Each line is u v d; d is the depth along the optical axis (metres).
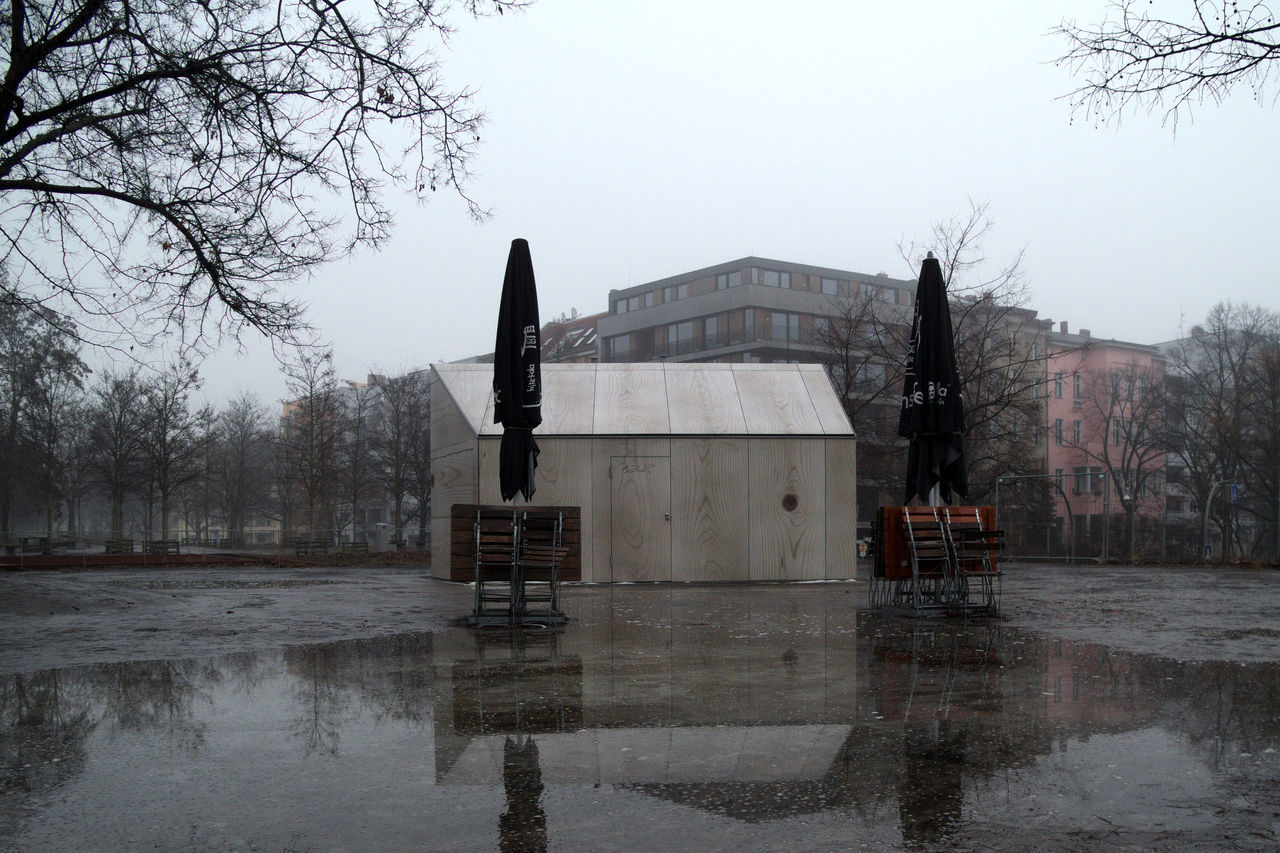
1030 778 4.39
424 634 10.34
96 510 81.81
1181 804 3.99
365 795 4.23
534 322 12.29
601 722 5.69
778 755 4.86
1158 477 62.16
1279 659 8.04
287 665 8.08
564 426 19.97
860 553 38.06
